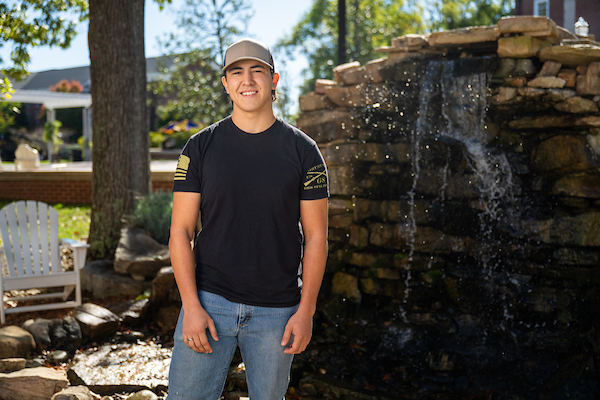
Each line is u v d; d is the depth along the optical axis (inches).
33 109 1701.5
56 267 183.9
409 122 194.2
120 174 252.7
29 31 303.7
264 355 71.0
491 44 181.9
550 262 163.6
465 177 181.5
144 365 139.6
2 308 169.6
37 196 472.1
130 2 253.8
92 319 162.1
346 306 189.8
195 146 71.6
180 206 71.4
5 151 1346.0
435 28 1130.0
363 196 203.0
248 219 70.2
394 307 184.9
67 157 1238.3
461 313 175.3
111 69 250.7
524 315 164.6
